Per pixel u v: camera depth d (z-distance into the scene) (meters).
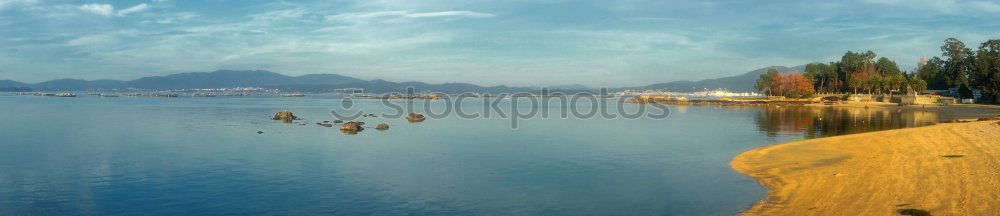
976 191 22.98
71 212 25.30
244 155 42.59
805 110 128.62
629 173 33.66
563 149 46.50
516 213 24.38
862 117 97.00
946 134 47.50
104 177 33.12
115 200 27.33
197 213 24.88
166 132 63.31
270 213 24.75
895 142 43.16
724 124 80.00
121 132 63.38
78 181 31.98
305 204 26.23
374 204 26.16
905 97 155.50
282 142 52.22
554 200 26.58
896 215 20.36
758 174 31.20
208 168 36.16
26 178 32.91
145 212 25.12
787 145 43.91
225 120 84.94
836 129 70.00
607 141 53.59
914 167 29.56
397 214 24.41
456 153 44.06
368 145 49.97
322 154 43.38
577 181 31.20
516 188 29.41
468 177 32.78
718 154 42.47
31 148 47.59
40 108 128.50
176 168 36.19
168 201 27.03
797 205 23.34
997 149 35.97
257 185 30.44
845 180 27.23
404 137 58.00
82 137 57.28
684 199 26.05
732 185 28.67
